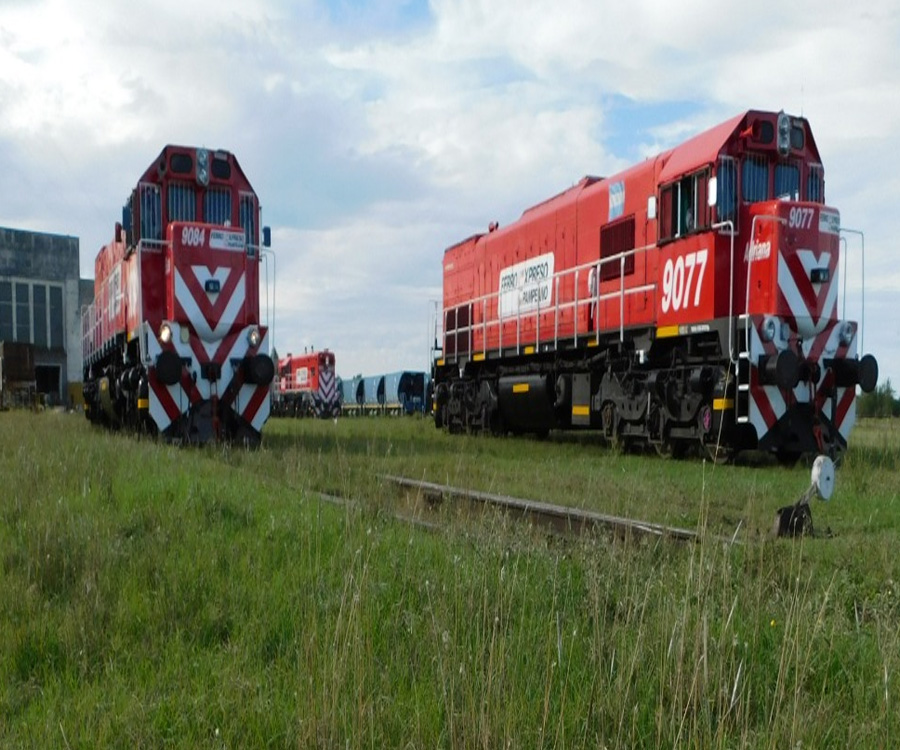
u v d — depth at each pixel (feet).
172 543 17.94
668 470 37.88
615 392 49.98
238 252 46.75
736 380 39.50
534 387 58.75
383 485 28.12
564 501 27.81
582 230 53.62
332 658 10.91
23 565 16.29
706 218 41.57
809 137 43.75
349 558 16.06
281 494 24.66
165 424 44.70
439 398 76.79
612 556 16.11
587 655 12.03
